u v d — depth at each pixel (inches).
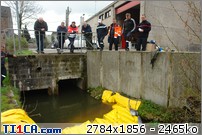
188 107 242.8
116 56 374.0
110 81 394.9
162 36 568.4
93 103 389.7
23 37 495.5
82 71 467.5
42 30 426.0
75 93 459.8
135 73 330.3
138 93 326.0
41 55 421.4
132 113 284.4
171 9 533.3
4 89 331.3
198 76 232.2
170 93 265.1
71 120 317.7
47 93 454.3
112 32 400.2
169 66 263.3
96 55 431.5
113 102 358.3
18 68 402.9
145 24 339.3
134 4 629.9
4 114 227.1
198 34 222.4
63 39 463.2
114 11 768.9
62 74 445.7
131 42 408.2
